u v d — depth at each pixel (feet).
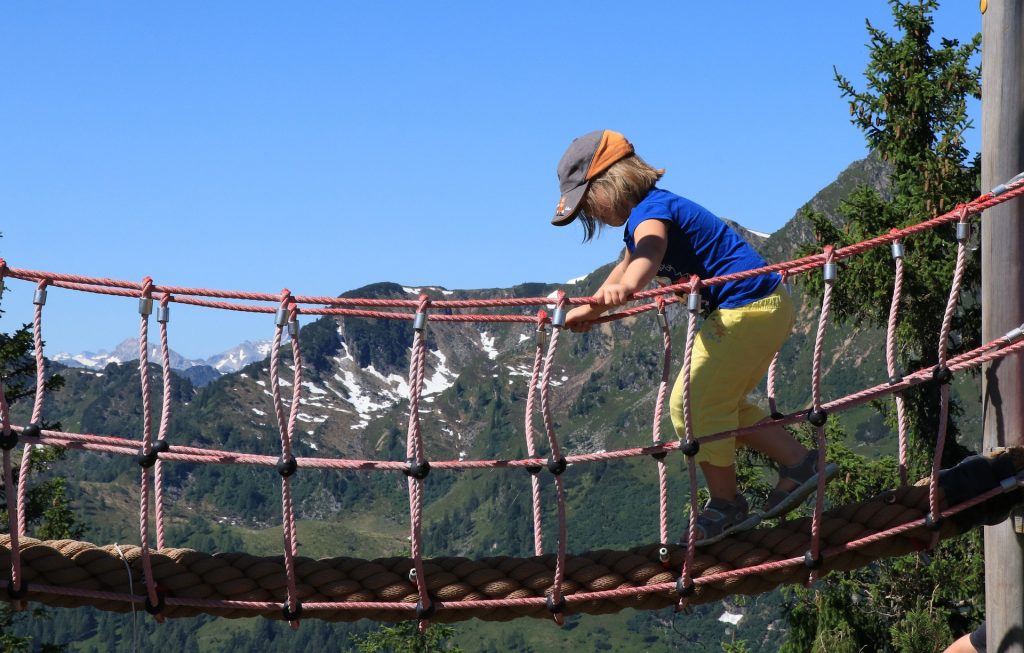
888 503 16.02
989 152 17.02
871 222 54.90
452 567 15.25
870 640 60.08
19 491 15.08
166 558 14.89
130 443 14.39
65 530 66.95
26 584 14.44
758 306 15.31
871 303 54.65
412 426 14.37
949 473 15.94
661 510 15.49
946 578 56.08
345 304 14.42
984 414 16.83
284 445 14.40
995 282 16.52
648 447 15.16
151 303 14.28
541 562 15.31
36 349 14.37
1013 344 15.94
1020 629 16.43
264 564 15.10
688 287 14.65
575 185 15.84
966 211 15.60
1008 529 16.62
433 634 110.93
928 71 58.54
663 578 15.39
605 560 15.47
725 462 15.56
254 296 14.28
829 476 15.57
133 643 14.75
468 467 14.66
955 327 53.36
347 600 15.01
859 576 61.31
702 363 15.44
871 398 15.61
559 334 14.55
